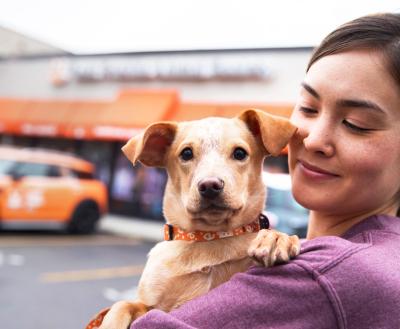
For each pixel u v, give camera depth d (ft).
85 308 22.20
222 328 4.78
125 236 42.16
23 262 30.17
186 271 6.54
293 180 6.15
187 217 6.96
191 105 45.34
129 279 27.99
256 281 4.96
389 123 5.33
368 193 5.59
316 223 6.47
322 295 4.64
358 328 4.55
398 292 4.53
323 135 5.59
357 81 5.33
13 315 20.62
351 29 5.52
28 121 56.59
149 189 49.44
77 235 40.11
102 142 52.80
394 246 4.98
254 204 7.18
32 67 59.26
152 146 7.76
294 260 5.07
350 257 4.78
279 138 6.38
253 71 41.93
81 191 39.14
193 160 7.13
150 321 4.94
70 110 54.24
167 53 47.70
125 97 50.01
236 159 7.12
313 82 5.73
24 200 35.68
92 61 53.78
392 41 5.30
